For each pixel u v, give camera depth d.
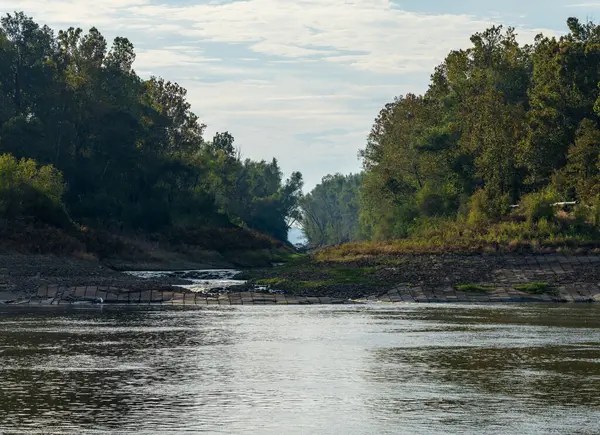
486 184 102.50
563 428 22.12
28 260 82.94
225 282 78.88
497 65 124.50
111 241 112.50
